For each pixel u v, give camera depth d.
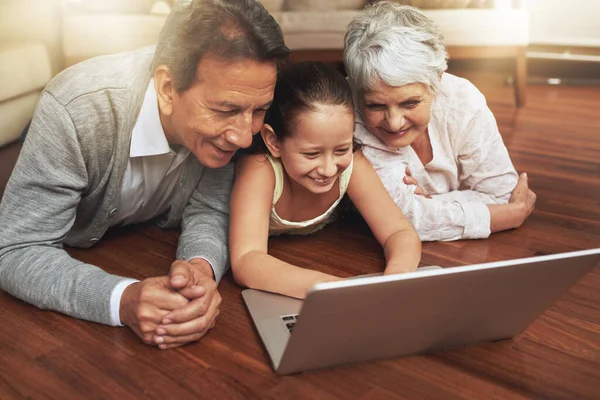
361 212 1.36
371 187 1.34
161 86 1.09
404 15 1.30
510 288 0.95
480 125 1.52
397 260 1.21
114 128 1.16
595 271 1.34
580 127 2.69
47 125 1.12
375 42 1.26
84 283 1.09
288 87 1.17
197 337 1.05
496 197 1.58
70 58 2.94
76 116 1.11
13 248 1.13
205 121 1.05
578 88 3.66
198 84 1.03
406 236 1.28
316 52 3.24
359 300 0.84
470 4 3.16
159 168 1.28
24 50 2.49
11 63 2.36
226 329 1.11
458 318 0.98
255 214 1.26
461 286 0.90
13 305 1.17
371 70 1.27
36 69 2.54
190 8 1.03
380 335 0.95
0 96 2.28
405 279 0.84
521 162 2.15
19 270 1.12
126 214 1.39
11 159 2.18
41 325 1.10
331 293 0.80
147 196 1.34
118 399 0.93
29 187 1.13
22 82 2.42
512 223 1.54
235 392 0.94
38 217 1.14
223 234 1.30
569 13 3.88
